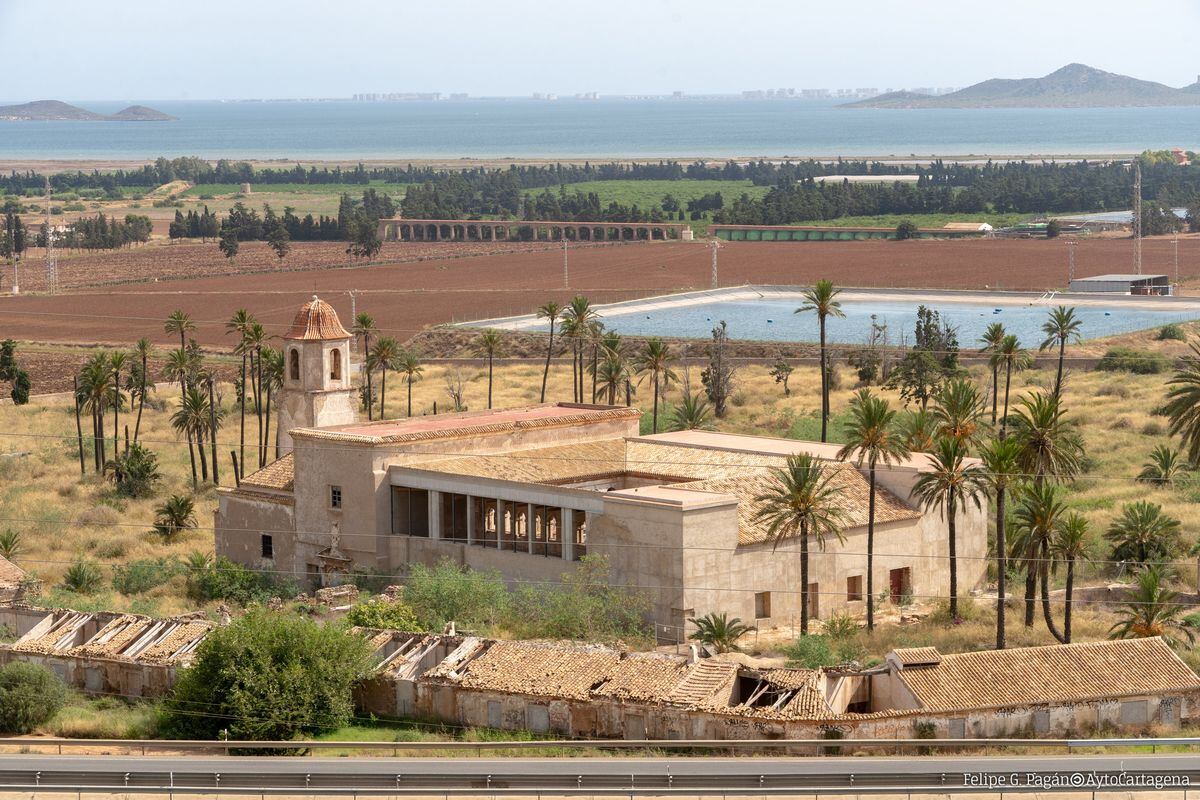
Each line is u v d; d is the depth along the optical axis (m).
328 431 141.00
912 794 74.62
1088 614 121.94
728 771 78.88
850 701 94.56
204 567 140.12
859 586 126.81
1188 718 94.06
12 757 86.00
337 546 137.38
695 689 91.12
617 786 76.69
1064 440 124.94
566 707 92.25
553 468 135.62
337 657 96.31
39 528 160.00
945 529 132.12
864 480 131.50
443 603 117.88
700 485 124.44
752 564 120.00
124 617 110.31
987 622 120.56
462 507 132.88
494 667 96.50
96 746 90.56
